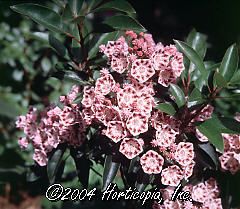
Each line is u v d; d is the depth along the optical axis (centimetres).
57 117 52
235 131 48
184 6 112
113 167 49
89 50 55
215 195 53
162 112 48
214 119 49
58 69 54
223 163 52
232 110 78
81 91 52
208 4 108
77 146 52
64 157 63
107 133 46
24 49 84
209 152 50
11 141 84
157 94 50
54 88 83
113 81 47
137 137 47
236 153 52
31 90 84
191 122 49
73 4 52
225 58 49
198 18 110
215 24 107
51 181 54
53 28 52
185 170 48
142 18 114
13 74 84
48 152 54
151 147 49
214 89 48
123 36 52
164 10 114
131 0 114
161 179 49
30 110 57
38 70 83
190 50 50
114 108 46
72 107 50
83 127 50
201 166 52
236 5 105
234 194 56
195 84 52
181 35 112
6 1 86
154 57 48
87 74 53
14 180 76
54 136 52
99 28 53
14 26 85
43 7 51
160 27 114
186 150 48
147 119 46
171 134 48
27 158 82
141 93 47
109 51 49
